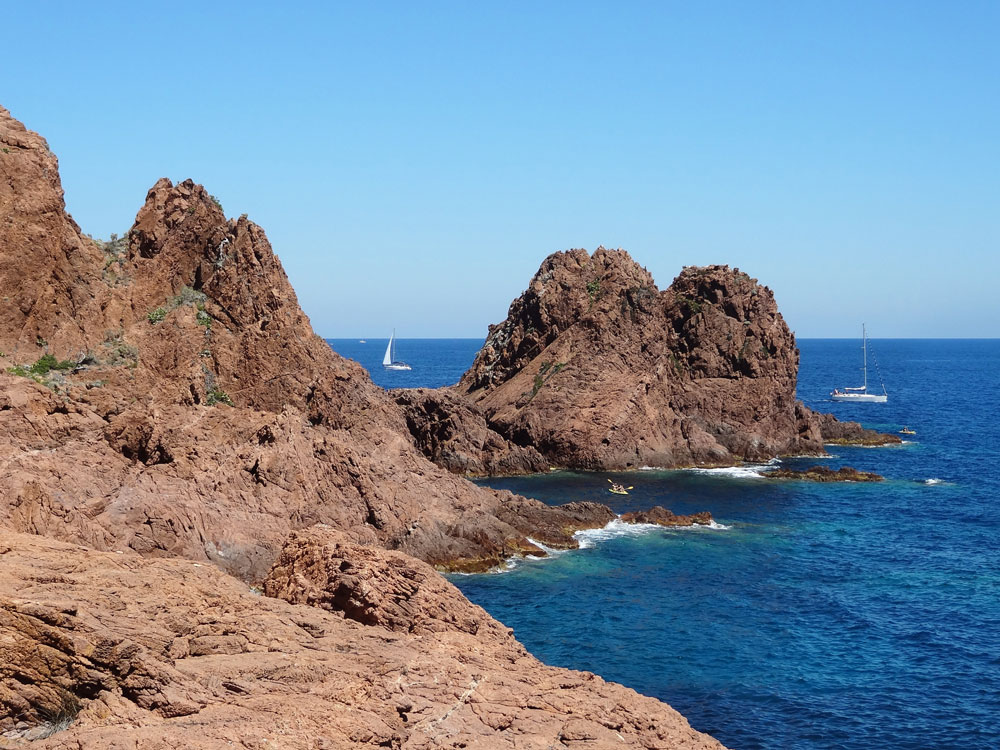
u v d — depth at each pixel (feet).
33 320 243.19
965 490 334.24
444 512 233.35
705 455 390.83
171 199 304.91
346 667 92.27
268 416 236.63
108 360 252.62
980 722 140.67
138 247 297.94
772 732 136.15
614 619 183.32
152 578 95.61
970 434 504.43
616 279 430.20
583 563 226.17
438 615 113.29
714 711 142.41
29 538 99.50
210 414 228.43
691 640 172.35
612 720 98.68
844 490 333.01
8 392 191.42
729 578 214.48
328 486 221.66
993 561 232.94
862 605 195.31
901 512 293.64
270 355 287.69
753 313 429.38
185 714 77.71
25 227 243.81
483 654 106.73
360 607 108.47
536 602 193.77
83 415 202.49
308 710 82.17
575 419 384.06
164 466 195.93
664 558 232.32
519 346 444.96
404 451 263.08
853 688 152.15
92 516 172.35
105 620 81.51
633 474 366.43
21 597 80.33
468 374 475.31
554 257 460.14
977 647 171.42
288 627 97.55
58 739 70.74
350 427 287.28
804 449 422.41
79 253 262.26
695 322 427.74
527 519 252.01
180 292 290.56
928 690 152.05
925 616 188.55
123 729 72.64
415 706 88.89
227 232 298.15
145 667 77.87
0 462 169.78
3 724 72.02
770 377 420.36
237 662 86.33
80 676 75.46
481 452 368.27
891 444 458.91
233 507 198.49
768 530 265.95
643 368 406.21
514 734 90.99
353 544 118.62
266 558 190.60
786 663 162.20
